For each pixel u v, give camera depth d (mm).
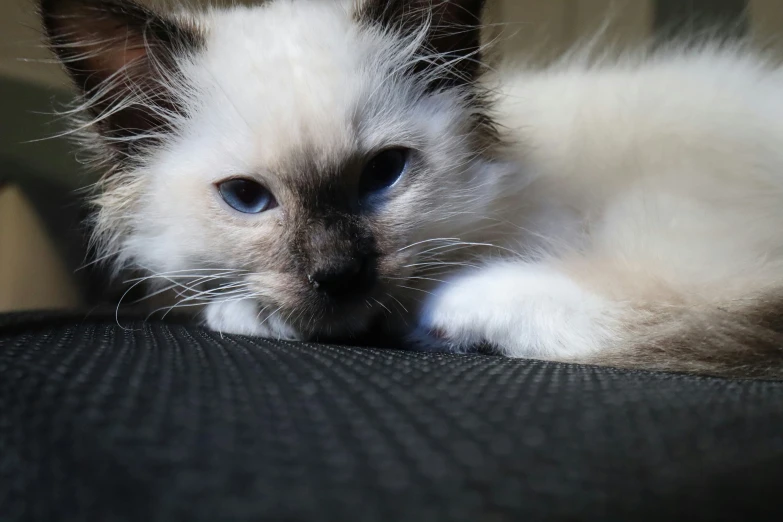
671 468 116
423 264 217
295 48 211
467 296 204
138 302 257
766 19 312
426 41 228
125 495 101
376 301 207
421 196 215
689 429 132
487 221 226
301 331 212
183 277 225
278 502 98
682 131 226
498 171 228
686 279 195
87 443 116
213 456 111
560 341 195
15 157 265
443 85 228
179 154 218
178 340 184
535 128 236
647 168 221
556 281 203
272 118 201
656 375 166
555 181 228
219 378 145
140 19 216
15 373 142
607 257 208
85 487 105
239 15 231
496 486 105
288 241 206
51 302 276
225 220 211
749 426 134
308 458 112
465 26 228
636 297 196
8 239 264
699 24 314
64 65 219
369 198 212
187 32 220
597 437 125
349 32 218
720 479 115
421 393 141
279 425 125
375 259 207
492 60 237
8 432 124
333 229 203
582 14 352
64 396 134
